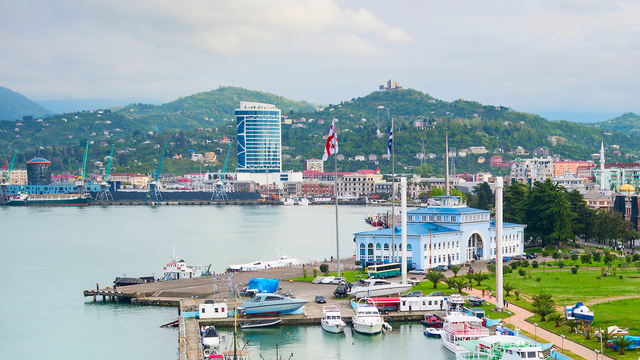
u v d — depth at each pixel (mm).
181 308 160500
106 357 134250
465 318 138625
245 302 154375
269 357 130875
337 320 148125
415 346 138250
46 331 155000
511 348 117875
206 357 124625
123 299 185250
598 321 136375
